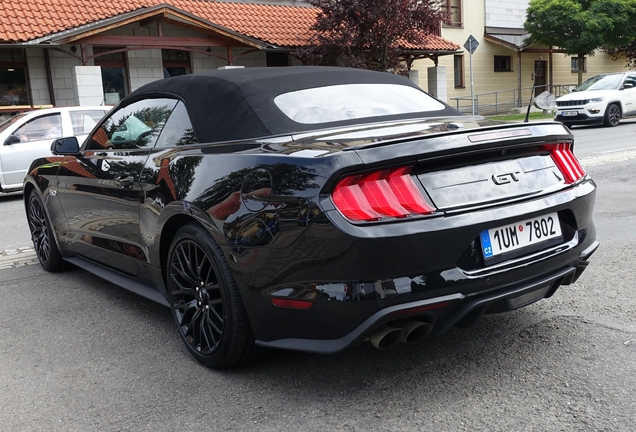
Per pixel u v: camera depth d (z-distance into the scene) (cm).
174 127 358
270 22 2103
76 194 437
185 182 312
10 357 340
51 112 1066
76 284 484
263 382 293
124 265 400
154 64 1958
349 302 246
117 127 419
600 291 399
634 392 263
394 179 254
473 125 295
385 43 1984
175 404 276
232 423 257
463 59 2928
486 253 267
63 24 1609
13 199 1048
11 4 1656
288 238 257
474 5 2944
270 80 347
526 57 3175
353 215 244
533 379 281
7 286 485
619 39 2753
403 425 248
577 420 244
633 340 317
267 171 270
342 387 284
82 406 279
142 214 352
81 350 346
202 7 2072
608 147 1254
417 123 313
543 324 346
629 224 584
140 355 334
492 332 339
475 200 268
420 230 249
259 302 274
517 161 291
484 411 255
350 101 348
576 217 305
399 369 299
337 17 1923
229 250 280
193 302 325
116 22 1639
